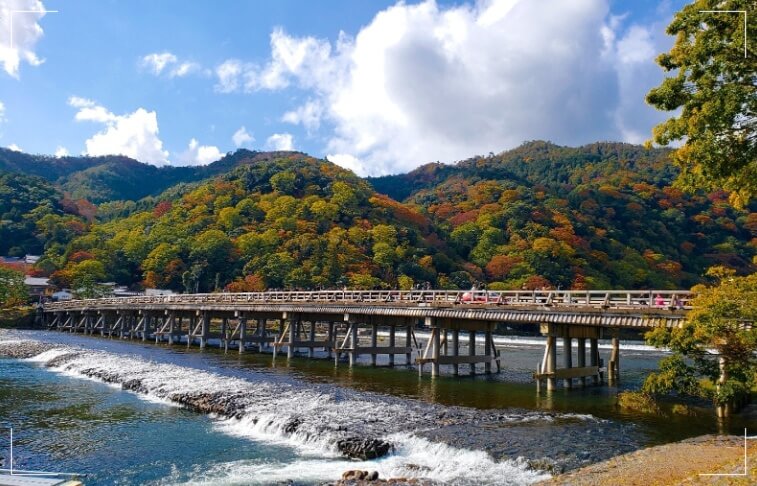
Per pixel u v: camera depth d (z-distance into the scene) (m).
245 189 134.12
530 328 87.19
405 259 104.31
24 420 22.75
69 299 85.25
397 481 15.16
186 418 23.23
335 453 18.22
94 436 20.42
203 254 101.94
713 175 15.25
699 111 14.68
